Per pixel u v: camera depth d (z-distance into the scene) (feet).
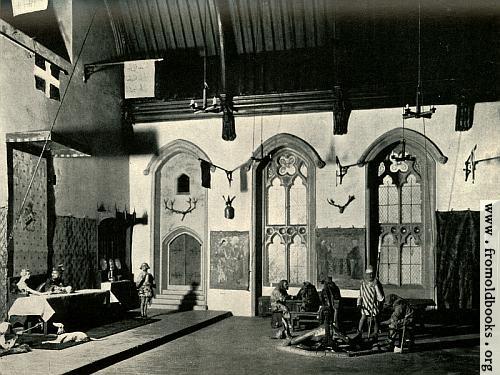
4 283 40.50
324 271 56.75
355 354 37.06
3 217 40.75
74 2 52.65
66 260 49.37
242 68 60.39
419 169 56.18
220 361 34.86
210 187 60.23
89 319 46.65
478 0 52.90
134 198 62.75
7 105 41.73
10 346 34.86
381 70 56.24
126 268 60.90
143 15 60.29
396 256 56.39
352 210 56.49
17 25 44.06
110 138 58.85
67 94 50.55
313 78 57.93
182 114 61.16
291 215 59.47
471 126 53.62
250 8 57.67
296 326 48.26
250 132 59.67
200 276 61.62
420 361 35.58
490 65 53.16
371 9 55.06
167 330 44.70
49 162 47.26
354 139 56.85
